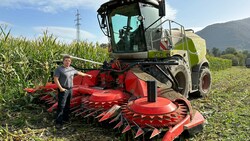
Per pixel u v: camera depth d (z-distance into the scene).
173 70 5.31
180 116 3.35
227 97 7.04
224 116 4.90
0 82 5.96
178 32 6.82
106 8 5.99
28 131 3.99
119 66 4.99
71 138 3.77
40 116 4.77
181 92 5.81
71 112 4.62
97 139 3.74
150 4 5.66
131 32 5.75
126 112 3.43
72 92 4.68
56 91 5.13
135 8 5.54
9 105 5.26
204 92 7.13
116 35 6.05
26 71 6.52
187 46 6.75
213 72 18.44
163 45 5.84
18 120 4.43
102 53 8.78
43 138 3.77
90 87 4.91
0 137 3.70
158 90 3.99
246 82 10.77
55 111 5.06
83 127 4.23
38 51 6.97
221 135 3.91
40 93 5.42
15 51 6.54
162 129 3.17
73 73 4.47
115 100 3.99
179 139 3.54
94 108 3.98
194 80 6.90
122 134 3.70
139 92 4.08
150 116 3.18
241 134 3.92
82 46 8.11
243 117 4.83
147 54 5.62
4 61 6.04
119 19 5.91
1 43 6.34
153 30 5.76
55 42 7.65
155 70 5.07
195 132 3.59
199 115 3.85
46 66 6.57
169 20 5.86
